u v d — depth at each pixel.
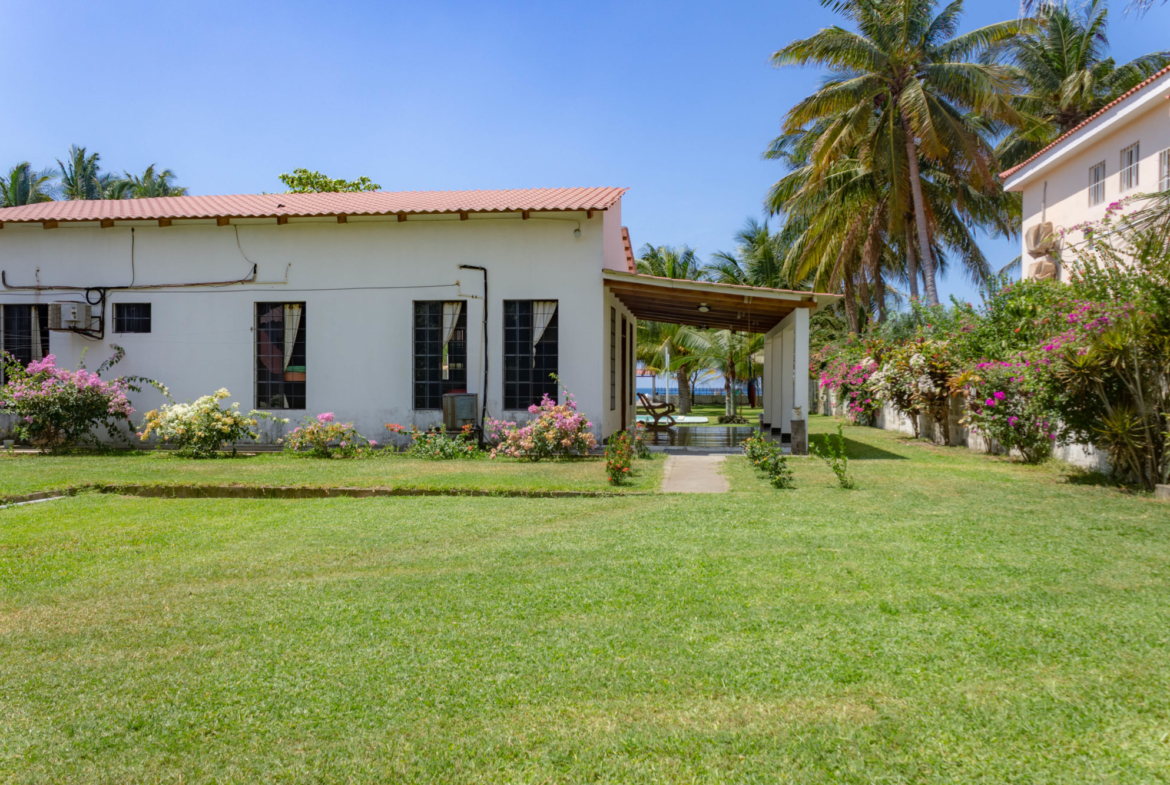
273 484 8.02
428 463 10.42
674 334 29.27
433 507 6.87
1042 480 8.40
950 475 8.88
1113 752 2.31
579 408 11.88
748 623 3.51
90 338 12.76
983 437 12.08
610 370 13.03
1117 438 7.59
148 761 2.35
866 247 23.61
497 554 4.94
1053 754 2.31
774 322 15.01
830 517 6.08
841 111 20.62
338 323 12.33
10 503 7.25
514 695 2.78
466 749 2.39
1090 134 14.76
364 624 3.58
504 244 12.05
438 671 3.01
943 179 22.06
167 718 2.64
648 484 8.12
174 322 12.62
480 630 3.47
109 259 12.73
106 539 5.52
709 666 3.01
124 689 2.88
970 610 3.64
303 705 2.72
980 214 22.19
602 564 4.62
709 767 2.28
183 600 3.99
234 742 2.46
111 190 40.19
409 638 3.38
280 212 12.29
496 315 12.05
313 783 2.22
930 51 20.23
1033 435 9.78
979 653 3.10
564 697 2.76
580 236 11.88
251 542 5.40
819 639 3.29
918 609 3.67
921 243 19.95
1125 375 7.52
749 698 2.73
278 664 3.10
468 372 12.11
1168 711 2.56
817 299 11.20
